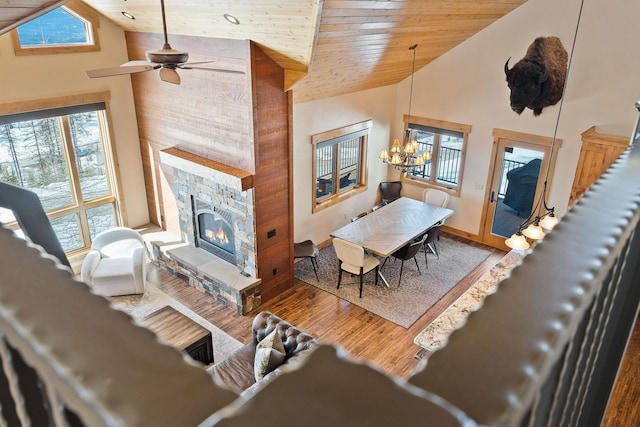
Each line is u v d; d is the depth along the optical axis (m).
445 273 7.35
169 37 6.11
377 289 6.91
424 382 0.43
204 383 0.44
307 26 4.43
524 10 6.80
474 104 7.75
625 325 1.17
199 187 6.59
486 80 7.49
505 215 7.95
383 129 8.68
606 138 6.02
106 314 0.53
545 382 0.52
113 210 7.58
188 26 5.54
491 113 7.61
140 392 0.43
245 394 0.44
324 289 6.92
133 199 7.67
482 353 0.47
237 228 6.28
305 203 7.49
